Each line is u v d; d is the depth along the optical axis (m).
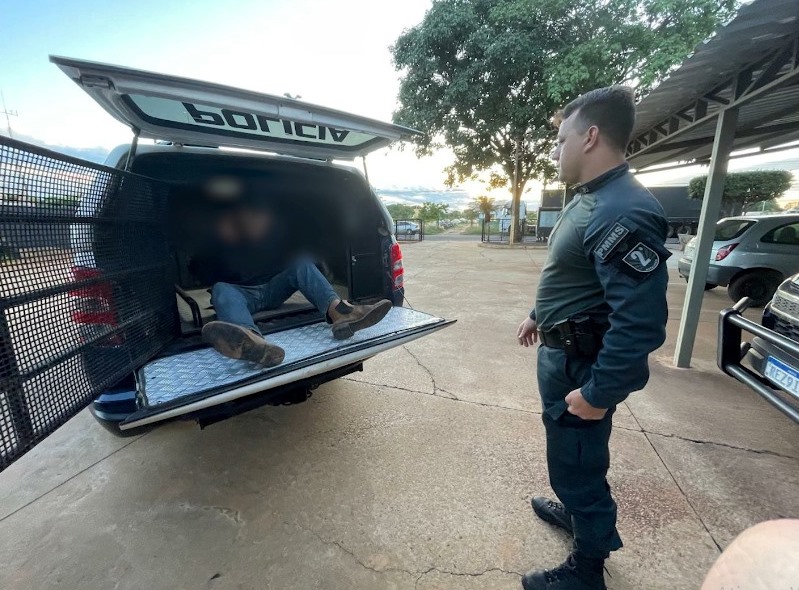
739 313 1.75
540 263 10.08
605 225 1.02
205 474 2.02
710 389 2.90
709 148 5.04
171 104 1.63
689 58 2.67
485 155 13.93
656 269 0.97
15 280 1.07
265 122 1.90
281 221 2.80
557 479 1.34
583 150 1.15
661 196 18.59
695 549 1.54
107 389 1.45
